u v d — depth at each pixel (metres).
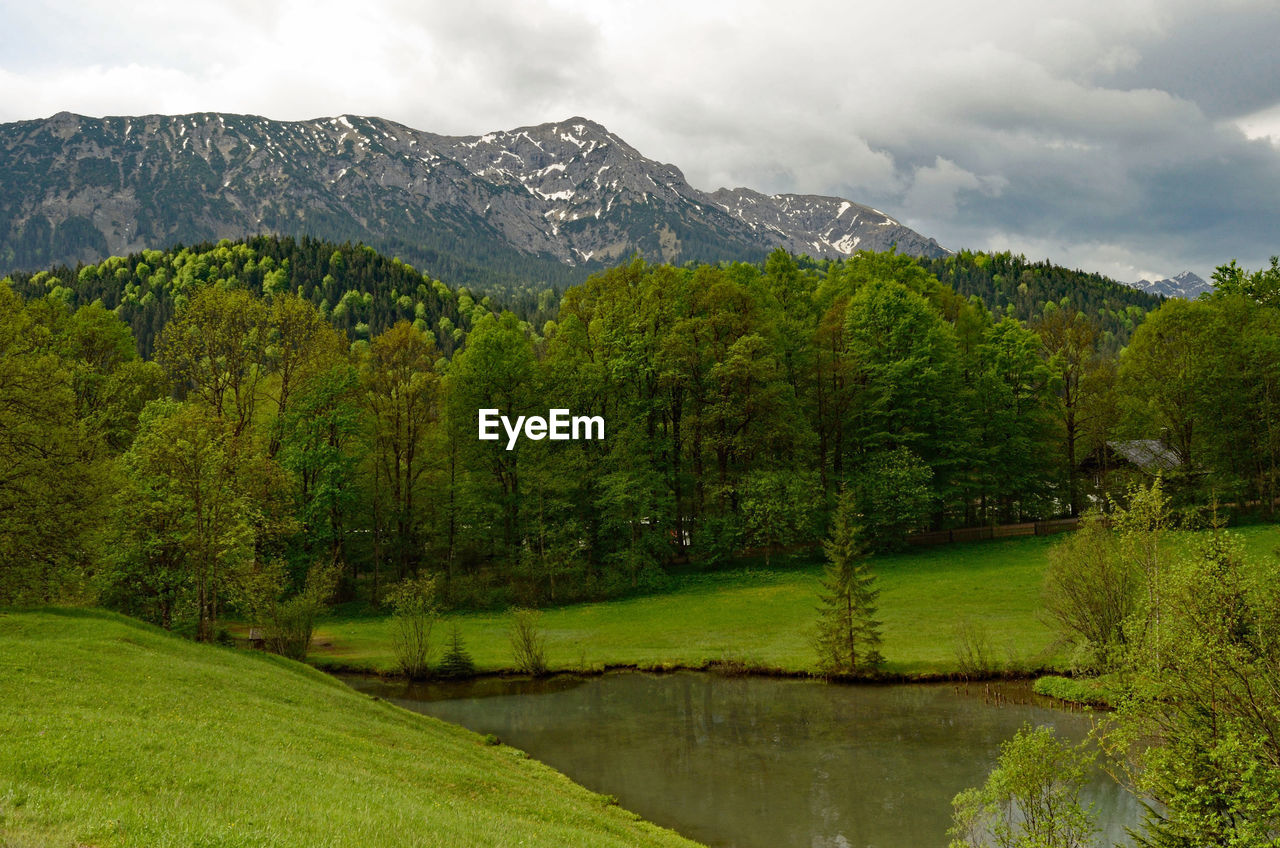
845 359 71.75
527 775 30.75
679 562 70.81
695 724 38.72
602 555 68.12
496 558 67.88
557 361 72.69
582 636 54.69
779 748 35.16
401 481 70.69
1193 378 68.94
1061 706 39.59
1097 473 83.75
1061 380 80.12
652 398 71.44
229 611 59.84
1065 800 20.48
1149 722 21.11
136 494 43.91
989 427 75.94
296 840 14.29
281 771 20.34
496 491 68.88
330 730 28.12
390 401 67.62
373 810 18.09
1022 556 65.38
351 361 69.19
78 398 59.81
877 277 87.56
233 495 44.34
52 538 39.22
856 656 45.06
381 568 70.62
